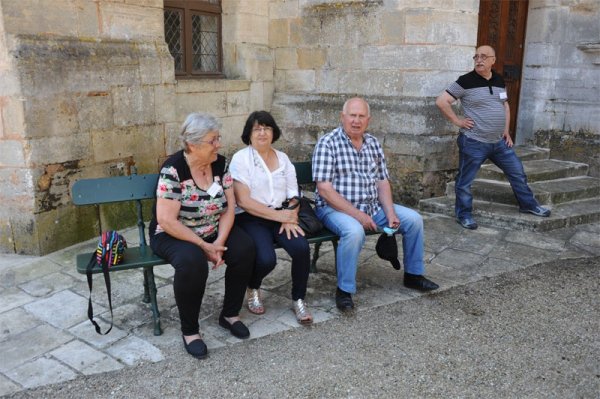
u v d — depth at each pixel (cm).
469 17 570
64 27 444
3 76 410
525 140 700
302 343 310
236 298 316
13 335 317
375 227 349
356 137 363
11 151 423
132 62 500
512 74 694
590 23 634
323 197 361
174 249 295
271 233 345
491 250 462
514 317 343
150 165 532
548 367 287
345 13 613
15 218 436
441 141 579
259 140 338
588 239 491
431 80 564
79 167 461
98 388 268
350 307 345
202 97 600
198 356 292
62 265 420
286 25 671
